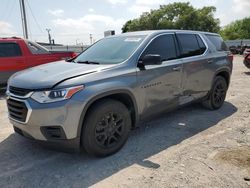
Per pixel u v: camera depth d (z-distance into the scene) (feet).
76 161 12.94
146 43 15.14
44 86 11.54
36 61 30.30
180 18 195.52
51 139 11.73
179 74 16.52
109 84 12.66
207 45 19.58
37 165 12.64
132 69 13.87
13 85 12.66
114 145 13.37
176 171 11.78
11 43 29.19
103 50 15.96
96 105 12.50
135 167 12.25
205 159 12.78
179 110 20.68
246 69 49.11
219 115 19.58
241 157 12.86
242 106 21.99
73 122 11.65
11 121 12.98
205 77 18.92
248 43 131.54
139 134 16.10
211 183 10.81
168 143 14.76
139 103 14.25
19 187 10.94
